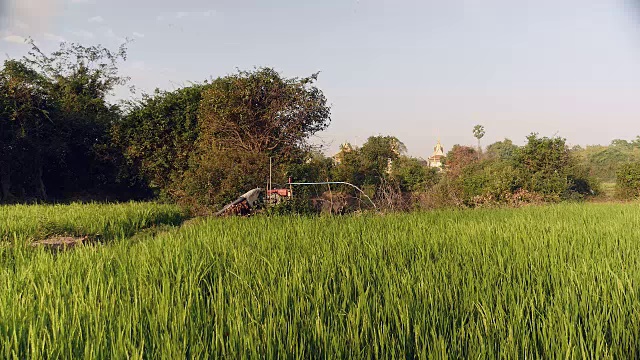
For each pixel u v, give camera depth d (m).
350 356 3.16
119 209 13.96
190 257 6.31
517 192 21.72
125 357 3.16
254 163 15.77
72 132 23.45
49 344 3.29
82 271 5.46
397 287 4.58
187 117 21.52
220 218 11.80
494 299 4.40
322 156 20.52
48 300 4.28
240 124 18.58
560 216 12.73
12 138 20.38
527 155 25.05
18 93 20.61
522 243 7.36
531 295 4.45
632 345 3.46
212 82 20.31
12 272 5.46
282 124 18.92
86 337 3.42
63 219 11.38
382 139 34.53
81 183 25.19
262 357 3.18
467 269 5.45
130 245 7.97
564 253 6.42
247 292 4.56
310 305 4.14
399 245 7.13
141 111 22.66
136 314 3.79
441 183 20.98
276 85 18.62
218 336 3.38
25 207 14.95
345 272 5.18
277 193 13.81
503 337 3.44
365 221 10.76
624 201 25.91
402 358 3.18
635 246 7.05
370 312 3.99
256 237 8.02
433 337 3.38
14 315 3.80
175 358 3.03
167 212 14.61
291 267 5.54
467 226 9.73
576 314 3.86
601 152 58.97
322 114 19.44
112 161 23.45
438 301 4.29
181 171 21.00
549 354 3.28
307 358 3.22
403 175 29.19
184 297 4.39
